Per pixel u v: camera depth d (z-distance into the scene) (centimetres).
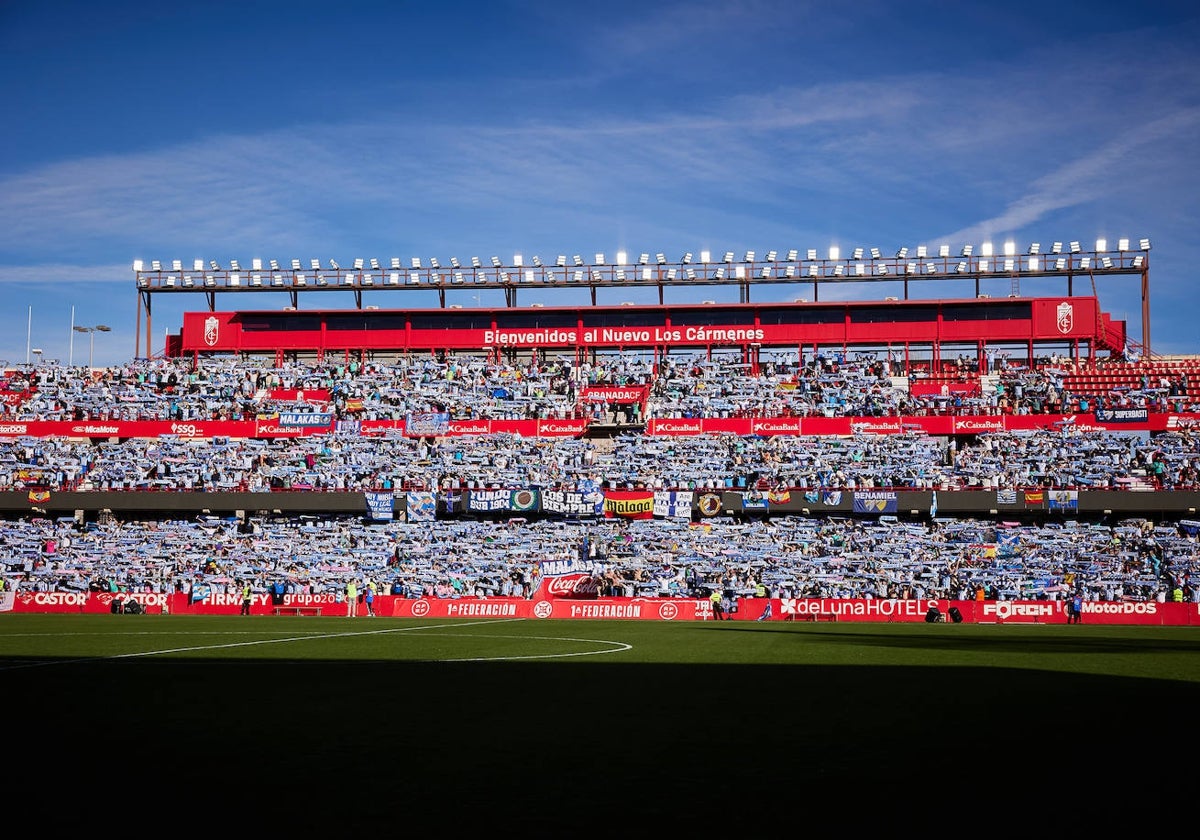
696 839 1202
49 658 3419
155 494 7981
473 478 8194
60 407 9238
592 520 8069
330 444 8744
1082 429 8425
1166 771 1546
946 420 8588
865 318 9756
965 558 7112
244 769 1561
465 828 1245
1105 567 6850
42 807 1332
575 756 1658
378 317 10275
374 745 1753
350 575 7200
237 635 4612
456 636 4578
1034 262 9975
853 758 1641
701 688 2552
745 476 7988
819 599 6381
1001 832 1225
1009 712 2125
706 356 9962
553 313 10088
